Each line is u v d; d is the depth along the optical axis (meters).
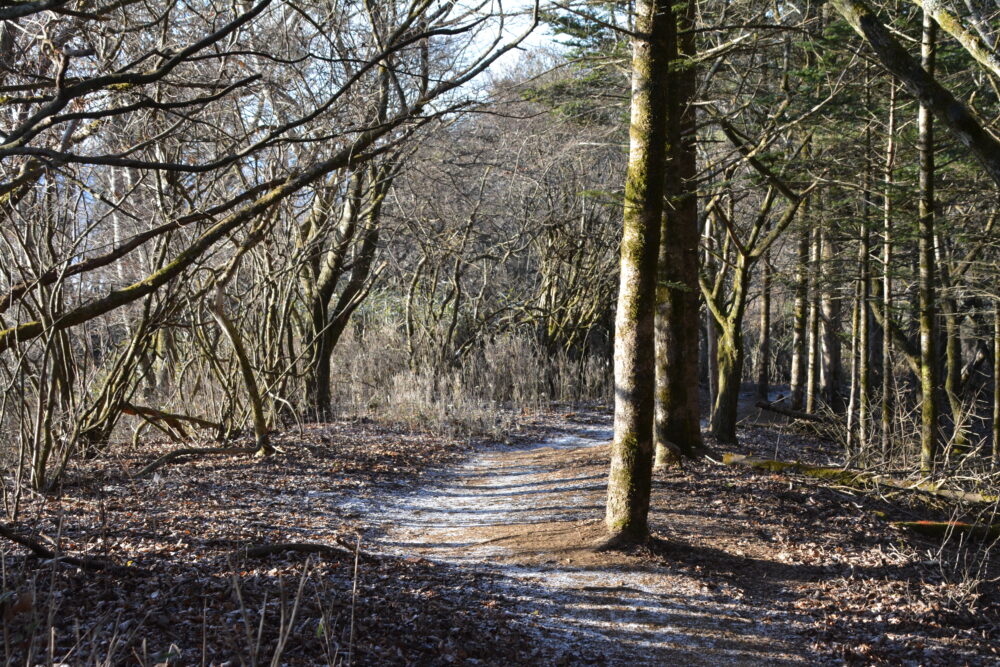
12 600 3.78
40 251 7.66
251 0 7.25
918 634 5.85
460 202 17.48
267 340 13.10
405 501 9.34
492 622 5.39
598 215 22.25
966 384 20.44
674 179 10.11
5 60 5.06
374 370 18.55
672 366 10.48
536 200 20.30
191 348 12.84
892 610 6.25
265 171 8.73
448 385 16.78
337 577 5.77
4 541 5.65
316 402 14.88
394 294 22.52
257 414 10.70
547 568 6.76
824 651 5.44
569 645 5.24
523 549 7.27
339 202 13.69
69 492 7.81
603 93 11.02
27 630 3.51
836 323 21.34
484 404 16.48
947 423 18.22
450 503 9.41
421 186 14.48
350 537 7.36
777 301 28.88
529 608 5.86
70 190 7.66
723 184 10.62
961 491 9.45
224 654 4.13
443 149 12.25
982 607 6.44
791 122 10.80
